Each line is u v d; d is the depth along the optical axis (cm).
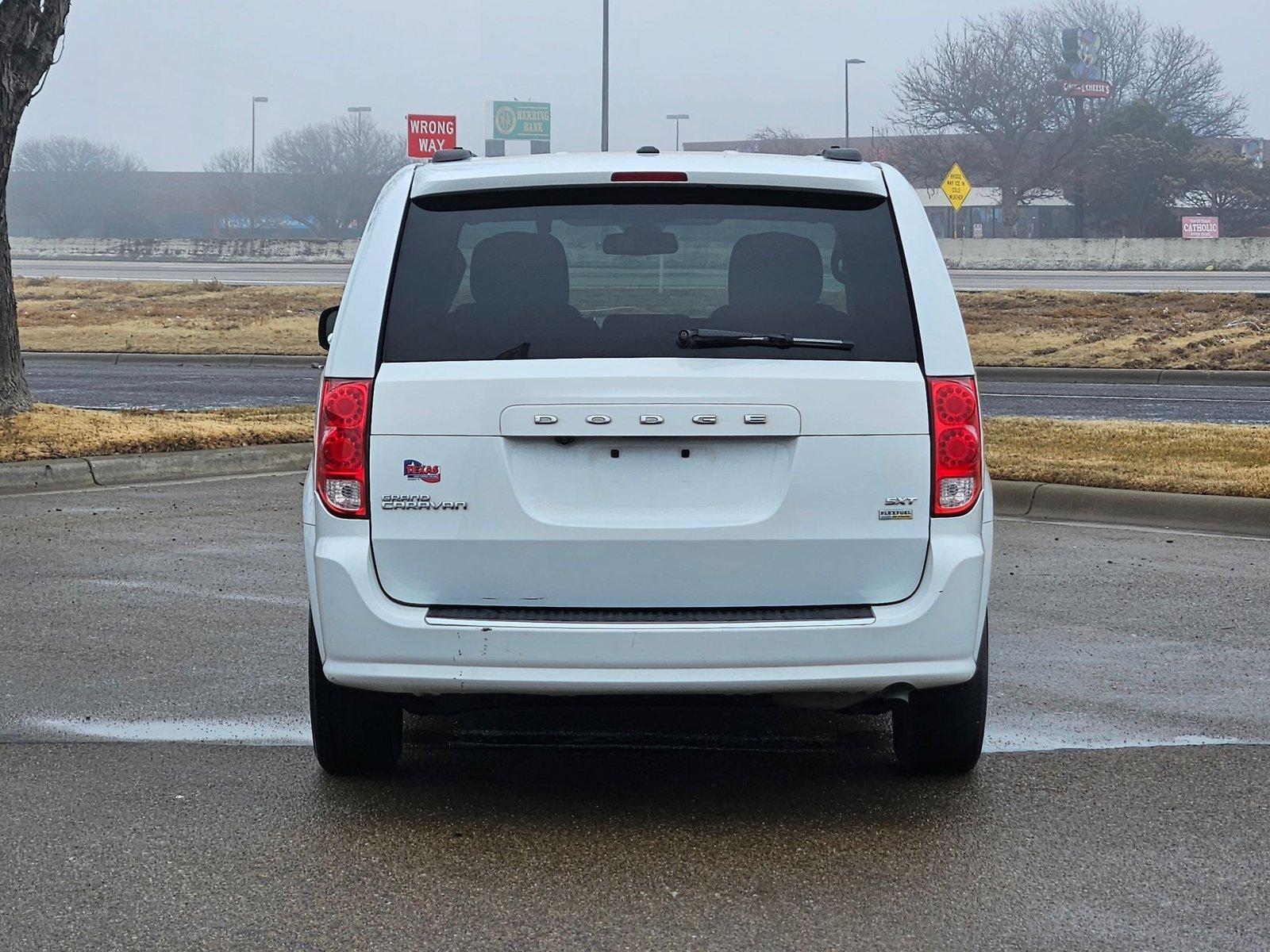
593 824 441
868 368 420
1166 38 7869
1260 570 825
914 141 7562
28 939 358
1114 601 747
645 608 418
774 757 513
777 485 418
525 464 416
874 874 401
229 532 941
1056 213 8112
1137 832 434
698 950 353
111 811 451
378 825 439
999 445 1238
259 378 2016
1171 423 1392
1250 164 7400
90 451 1194
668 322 423
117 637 668
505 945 355
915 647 416
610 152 471
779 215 436
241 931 363
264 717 550
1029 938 360
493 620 412
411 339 423
